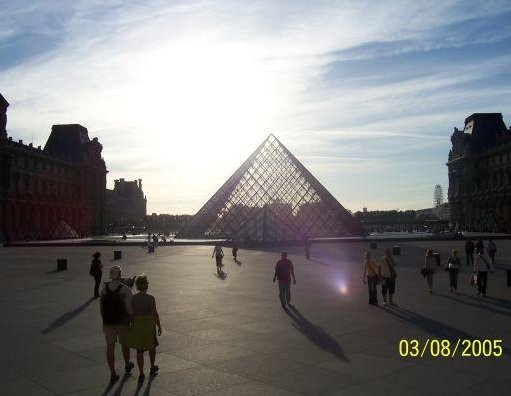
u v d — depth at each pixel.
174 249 77.12
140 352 13.73
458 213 194.75
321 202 99.56
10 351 16.81
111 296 13.76
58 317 22.61
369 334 18.77
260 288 31.69
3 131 130.25
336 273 40.56
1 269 47.31
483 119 192.75
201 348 16.89
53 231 139.62
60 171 171.75
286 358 15.66
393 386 13.07
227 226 97.19
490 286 31.94
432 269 29.41
